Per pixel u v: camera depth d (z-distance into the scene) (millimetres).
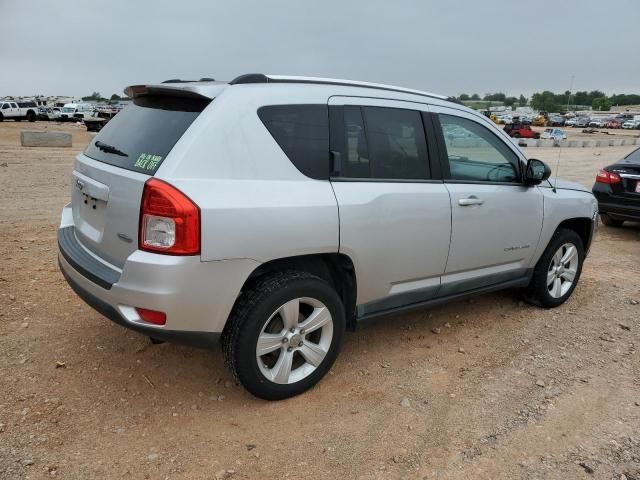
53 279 5148
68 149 18844
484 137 4320
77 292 3305
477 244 4184
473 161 4242
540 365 3992
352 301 3613
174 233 2742
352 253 3398
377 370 3814
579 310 5156
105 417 3104
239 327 3053
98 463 2729
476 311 5012
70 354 3766
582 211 5164
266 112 3133
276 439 2996
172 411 3203
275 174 3105
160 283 2764
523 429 3182
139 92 3492
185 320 2879
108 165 3223
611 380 3807
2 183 10719
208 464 2771
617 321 4906
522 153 4602
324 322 3398
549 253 4914
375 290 3650
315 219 3172
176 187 2762
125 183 2949
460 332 4531
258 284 3135
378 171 3600
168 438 2957
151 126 3176
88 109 53344
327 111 3385
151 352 3869
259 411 3248
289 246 3094
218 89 3082
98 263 3158
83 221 3506
